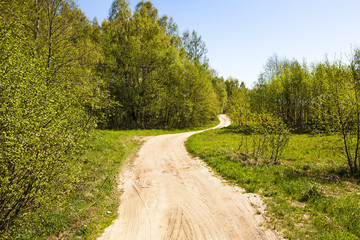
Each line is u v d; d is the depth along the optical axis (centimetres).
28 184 655
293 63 4034
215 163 1493
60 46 1611
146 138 2838
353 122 1273
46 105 689
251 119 1781
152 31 4322
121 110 3938
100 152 1677
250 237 646
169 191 1063
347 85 1277
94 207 866
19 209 672
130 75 4116
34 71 724
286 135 1464
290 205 830
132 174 1366
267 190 991
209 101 4894
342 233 631
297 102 3928
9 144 539
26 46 955
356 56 1361
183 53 5381
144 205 917
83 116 963
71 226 731
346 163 1376
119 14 4175
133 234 693
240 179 1148
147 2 4912
